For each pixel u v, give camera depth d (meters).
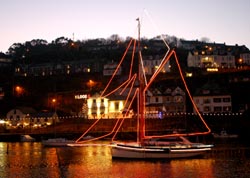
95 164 66.19
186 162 66.06
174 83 171.12
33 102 181.75
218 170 57.91
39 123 148.25
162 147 69.06
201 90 147.38
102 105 143.12
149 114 136.12
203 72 185.62
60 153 84.62
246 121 120.38
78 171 59.66
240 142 100.62
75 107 167.00
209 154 76.06
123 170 59.47
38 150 92.00
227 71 176.50
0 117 162.50
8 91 198.25
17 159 75.00
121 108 142.75
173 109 147.12
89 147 97.88
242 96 150.12
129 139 118.19
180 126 123.38
